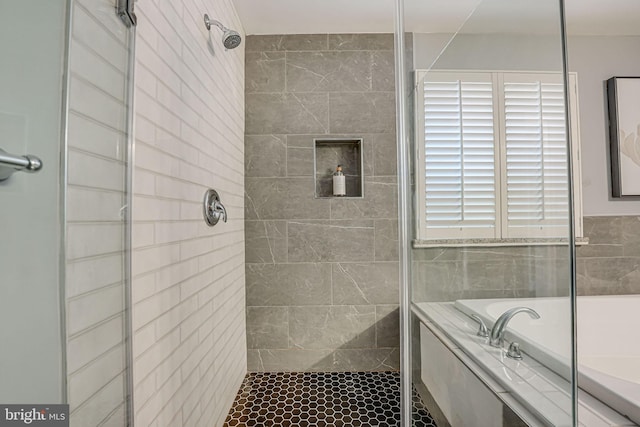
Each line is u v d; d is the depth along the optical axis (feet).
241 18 7.17
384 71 7.79
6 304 1.52
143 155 3.17
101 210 2.27
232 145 6.59
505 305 3.05
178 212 4.00
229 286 6.25
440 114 3.91
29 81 1.64
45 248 1.76
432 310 4.27
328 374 7.49
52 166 1.80
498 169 3.08
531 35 2.60
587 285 7.50
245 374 7.48
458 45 3.67
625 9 6.81
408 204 4.55
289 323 7.63
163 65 3.60
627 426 3.40
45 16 1.73
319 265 7.66
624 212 7.51
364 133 7.73
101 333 2.28
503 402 3.06
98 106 2.22
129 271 2.63
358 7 6.86
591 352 6.88
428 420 4.33
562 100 2.33
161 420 3.53
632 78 7.50
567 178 2.31
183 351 4.10
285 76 7.74
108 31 2.33
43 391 1.75
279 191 7.66
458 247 3.70
